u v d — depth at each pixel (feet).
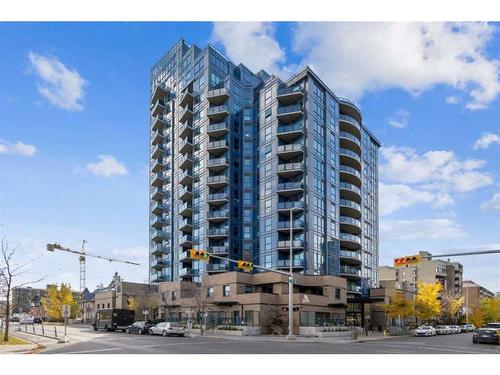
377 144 305.73
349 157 230.89
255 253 216.13
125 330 176.04
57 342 101.81
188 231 246.88
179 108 274.36
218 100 239.71
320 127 213.87
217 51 253.44
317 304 170.30
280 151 207.82
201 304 185.88
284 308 160.35
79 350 80.59
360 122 257.75
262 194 216.33
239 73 254.06
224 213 222.28
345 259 219.00
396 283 239.09
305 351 80.69
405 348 95.45
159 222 277.85
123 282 269.23
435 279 397.19
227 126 231.30
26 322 241.35
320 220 203.00
